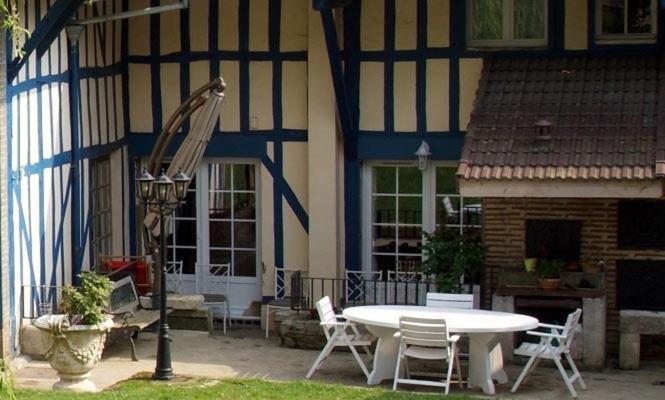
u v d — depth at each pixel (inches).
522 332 618.5
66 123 616.7
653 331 597.0
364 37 663.8
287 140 678.5
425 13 658.2
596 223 626.8
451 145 659.4
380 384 551.8
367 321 544.1
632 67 638.5
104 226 678.5
